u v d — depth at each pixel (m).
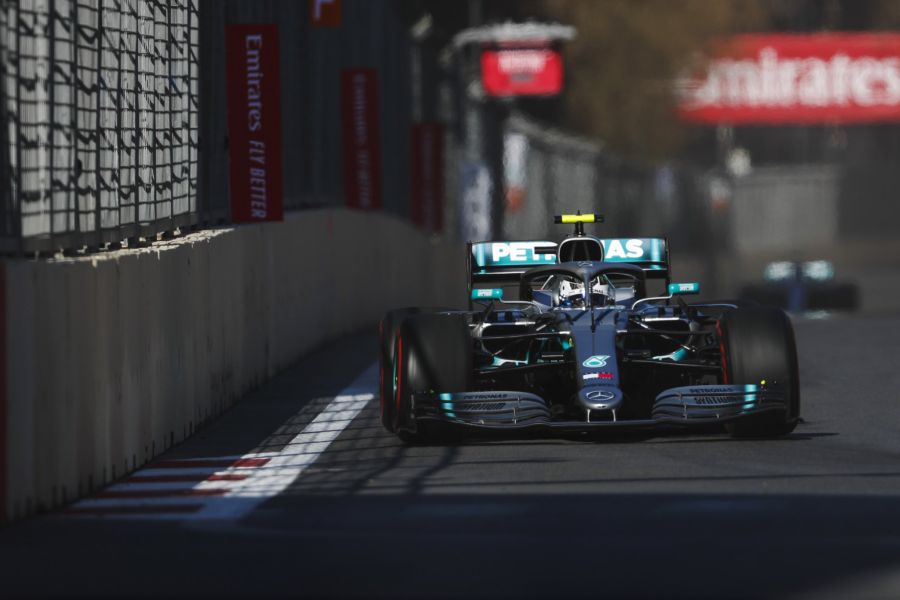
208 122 58.56
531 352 43.88
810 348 70.00
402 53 124.69
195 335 47.53
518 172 164.62
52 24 37.22
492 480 35.31
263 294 60.62
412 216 127.50
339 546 27.84
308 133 85.88
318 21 77.38
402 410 40.59
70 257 39.09
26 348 32.56
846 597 23.61
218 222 59.47
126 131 44.81
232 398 53.66
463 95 149.12
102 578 25.83
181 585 25.11
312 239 74.06
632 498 32.34
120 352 38.94
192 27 54.22
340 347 77.31
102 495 35.97
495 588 24.34
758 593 23.88
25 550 28.64
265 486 36.16
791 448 40.16
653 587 24.27
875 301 190.25
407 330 40.97
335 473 37.84
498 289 44.59
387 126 114.94
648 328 42.44
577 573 25.25
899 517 29.92
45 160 37.00
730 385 40.19
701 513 30.48
